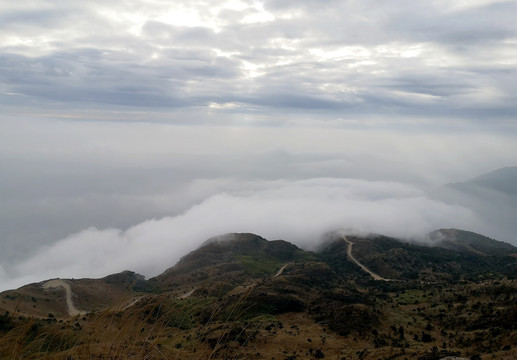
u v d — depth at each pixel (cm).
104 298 12312
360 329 5547
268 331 5141
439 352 4028
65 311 10288
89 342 885
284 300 6950
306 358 4303
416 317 6731
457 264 17412
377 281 13075
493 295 6981
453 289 8906
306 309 6838
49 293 11700
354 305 6412
